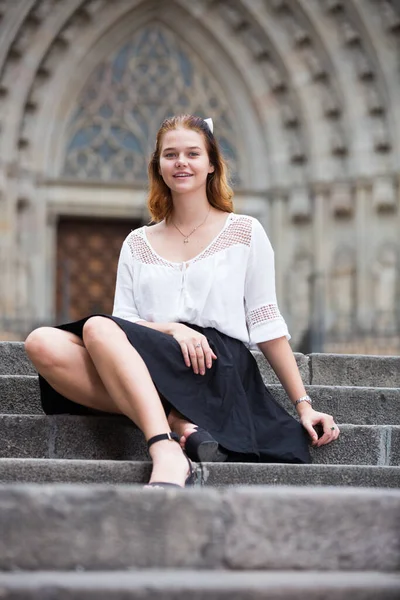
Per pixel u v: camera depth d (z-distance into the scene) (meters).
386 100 27.50
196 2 28.44
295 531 3.93
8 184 27.34
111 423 6.26
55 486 3.84
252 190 29.05
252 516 3.91
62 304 27.97
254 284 6.46
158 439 5.48
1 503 3.74
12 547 3.74
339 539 3.96
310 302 28.50
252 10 28.06
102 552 3.79
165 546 3.83
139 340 5.88
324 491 3.98
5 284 27.02
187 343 5.94
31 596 3.55
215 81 29.30
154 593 3.62
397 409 7.29
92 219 29.16
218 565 3.87
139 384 5.61
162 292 6.31
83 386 6.04
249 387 6.30
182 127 6.46
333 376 8.15
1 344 7.76
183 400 5.89
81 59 28.25
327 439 6.31
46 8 27.11
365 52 27.59
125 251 6.55
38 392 6.96
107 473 5.48
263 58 28.77
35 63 27.36
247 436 5.99
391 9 27.17
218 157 6.59
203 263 6.34
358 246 27.92
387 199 27.52
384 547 3.97
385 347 27.08
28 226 27.94
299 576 3.83
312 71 28.23
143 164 28.84
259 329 6.41
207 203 6.59
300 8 27.61
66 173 28.44
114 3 28.03
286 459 6.12
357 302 27.83
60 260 29.00
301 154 28.80
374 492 4.01
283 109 28.94
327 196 28.34
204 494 3.88
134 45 28.92
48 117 28.14
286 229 28.97
